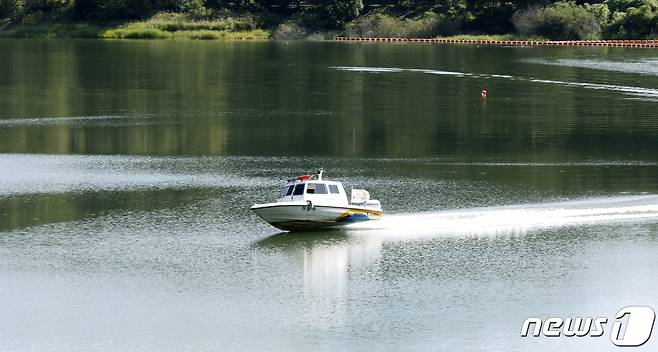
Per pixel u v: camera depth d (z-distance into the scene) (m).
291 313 120.88
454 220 154.62
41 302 123.50
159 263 136.88
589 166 194.38
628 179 181.75
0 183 179.62
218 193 172.12
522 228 151.75
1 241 145.50
